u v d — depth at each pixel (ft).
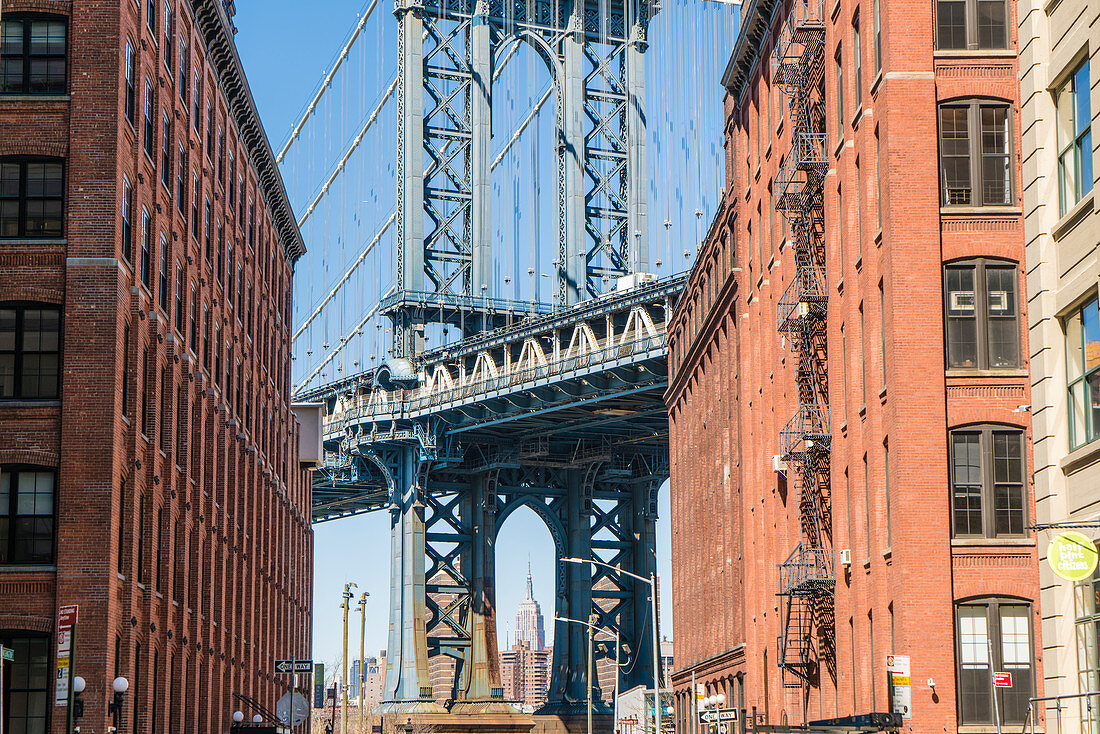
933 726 122.62
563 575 493.77
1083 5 91.50
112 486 134.10
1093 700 91.40
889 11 131.64
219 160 203.31
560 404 396.98
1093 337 91.09
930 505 125.59
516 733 461.37
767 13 191.62
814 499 163.12
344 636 283.38
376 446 462.19
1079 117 93.40
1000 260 128.67
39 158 138.62
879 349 135.95
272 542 261.03
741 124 215.72
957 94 130.41
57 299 136.36
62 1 140.56
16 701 130.62
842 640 148.15
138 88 148.46
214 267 196.34
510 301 434.30
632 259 442.91
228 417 205.57
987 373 127.03
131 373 144.56
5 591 131.64
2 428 134.21
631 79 453.17
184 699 168.76
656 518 502.79
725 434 234.79
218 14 186.80
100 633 131.54
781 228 182.70
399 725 418.31
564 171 437.58
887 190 130.21
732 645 225.97
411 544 465.47
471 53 451.12
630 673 495.41
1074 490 93.40
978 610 124.88
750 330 208.23
